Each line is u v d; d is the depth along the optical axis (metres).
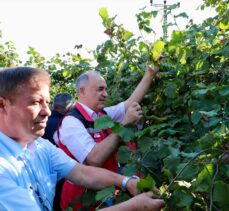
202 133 2.19
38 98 1.55
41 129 1.59
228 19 2.62
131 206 1.53
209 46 2.60
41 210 1.59
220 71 2.41
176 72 2.53
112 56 2.79
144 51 2.72
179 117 2.36
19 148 1.56
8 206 1.41
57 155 1.84
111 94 2.93
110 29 2.49
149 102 2.59
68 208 1.93
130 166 1.99
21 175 1.53
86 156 2.20
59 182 2.42
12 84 1.52
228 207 1.44
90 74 2.51
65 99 3.16
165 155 1.94
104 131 2.41
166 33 2.68
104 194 1.75
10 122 1.55
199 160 1.52
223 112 1.96
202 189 1.45
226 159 1.45
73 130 2.29
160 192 1.57
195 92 2.05
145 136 2.08
